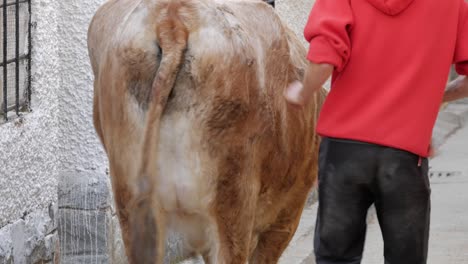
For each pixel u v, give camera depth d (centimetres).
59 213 762
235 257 515
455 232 1001
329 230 521
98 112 553
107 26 538
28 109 677
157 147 496
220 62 493
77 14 751
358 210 518
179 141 495
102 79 516
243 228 516
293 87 517
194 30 491
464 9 514
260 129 518
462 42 513
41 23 682
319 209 527
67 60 755
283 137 546
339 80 511
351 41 505
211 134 497
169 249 776
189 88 491
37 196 682
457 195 1193
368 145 505
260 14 538
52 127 702
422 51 502
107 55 512
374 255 915
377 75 504
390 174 505
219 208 507
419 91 504
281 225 619
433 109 506
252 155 515
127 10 527
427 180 519
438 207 1122
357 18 502
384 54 502
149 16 494
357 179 510
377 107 503
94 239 759
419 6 501
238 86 500
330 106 512
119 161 507
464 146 1562
